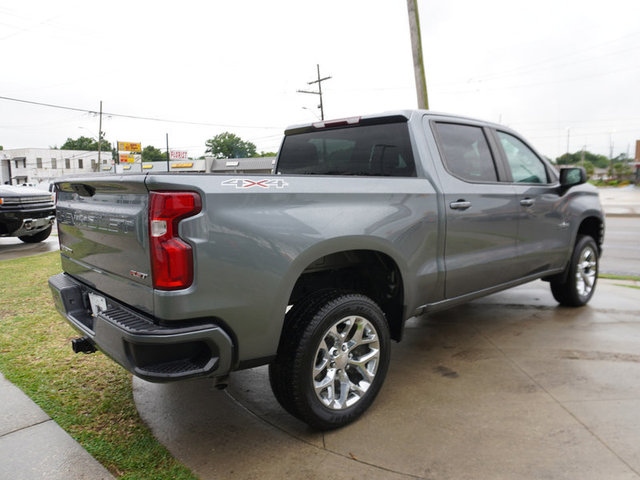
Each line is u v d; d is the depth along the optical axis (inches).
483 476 82.8
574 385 117.7
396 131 124.6
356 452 91.1
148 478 83.4
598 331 158.7
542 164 166.7
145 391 117.9
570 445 91.5
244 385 123.1
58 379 123.6
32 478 83.2
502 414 104.3
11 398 112.6
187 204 77.0
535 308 189.2
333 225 95.3
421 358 138.3
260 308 85.4
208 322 80.8
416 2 479.8
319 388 95.0
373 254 113.7
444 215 120.8
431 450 91.1
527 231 151.4
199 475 84.4
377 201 105.3
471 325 168.6
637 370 126.0
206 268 78.5
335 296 97.0
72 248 111.0
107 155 3272.6
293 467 86.7
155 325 79.2
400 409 107.7
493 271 139.9
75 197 107.4
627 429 96.7
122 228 85.2
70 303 107.1
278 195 88.2
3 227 346.3
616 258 336.5
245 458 89.7
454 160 129.6
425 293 120.5
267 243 85.3
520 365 131.2
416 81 486.6
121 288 89.5
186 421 103.7
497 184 140.9
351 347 100.7
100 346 87.8
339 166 139.2
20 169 3053.6
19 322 169.3
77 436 96.9
